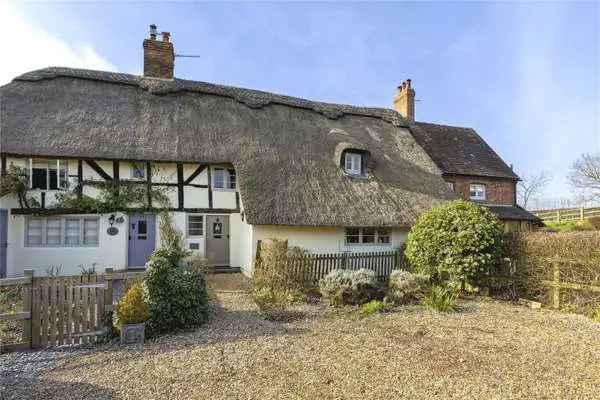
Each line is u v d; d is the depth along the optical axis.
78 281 5.85
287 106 16.86
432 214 10.39
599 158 32.41
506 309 8.45
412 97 21.36
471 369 4.93
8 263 10.98
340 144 14.33
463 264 9.32
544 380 4.62
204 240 13.12
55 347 5.61
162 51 15.38
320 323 7.03
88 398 4.02
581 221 21.92
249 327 6.68
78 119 12.21
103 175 12.12
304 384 4.40
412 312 7.95
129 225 12.37
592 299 8.12
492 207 19.02
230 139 13.59
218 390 4.22
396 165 15.62
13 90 12.41
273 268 9.67
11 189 10.63
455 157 19.78
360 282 8.71
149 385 4.34
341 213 12.03
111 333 5.97
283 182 12.35
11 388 4.25
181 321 6.41
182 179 12.93
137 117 13.15
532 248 9.34
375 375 4.68
